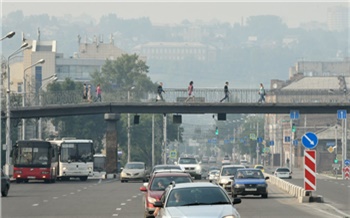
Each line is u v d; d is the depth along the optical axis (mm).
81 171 185750
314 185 105875
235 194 117688
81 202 108188
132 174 175875
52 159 170375
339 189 145250
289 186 132000
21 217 86375
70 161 185750
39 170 166625
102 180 191000
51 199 114688
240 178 118438
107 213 90312
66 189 142625
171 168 136750
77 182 175750
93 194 126812
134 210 94312
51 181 173250
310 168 105500
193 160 194125
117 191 135750
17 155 166875
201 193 60375
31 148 167125
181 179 83250
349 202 108750
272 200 112625
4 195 121000
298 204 103750
